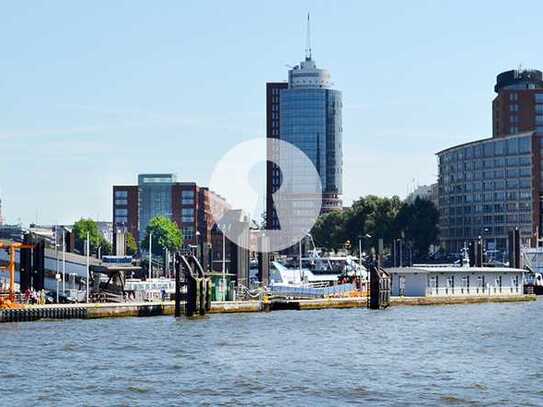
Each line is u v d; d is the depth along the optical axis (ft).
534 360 371.97
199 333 469.98
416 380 322.34
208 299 595.06
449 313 618.85
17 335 456.86
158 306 590.55
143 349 403.13
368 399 289.74
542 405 282.15
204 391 301.43
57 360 368.48
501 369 347.77
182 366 353.31
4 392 299.17
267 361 367.25
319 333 473.67
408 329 497.87
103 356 380.17
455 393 299.17
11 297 545.85
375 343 428.97
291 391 301.63
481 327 510.58
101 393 297.94
